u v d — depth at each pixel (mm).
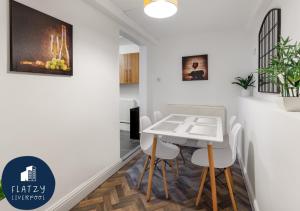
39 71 1658
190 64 4230
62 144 1957
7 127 1450
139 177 2721
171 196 2234
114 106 2918
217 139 1838
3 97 1418
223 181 2566
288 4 1711
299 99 1149
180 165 3102
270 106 1542
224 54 3971
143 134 2418
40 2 1684
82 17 2221
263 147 1593
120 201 2156
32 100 1636
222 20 3334
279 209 1190
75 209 2021
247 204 2074
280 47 1328
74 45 2105
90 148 2383
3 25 1399
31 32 1581
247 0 2568
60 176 1936
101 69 2590
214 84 4086
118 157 3049
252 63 3613
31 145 1635
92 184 2369
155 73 4621
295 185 934
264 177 1564
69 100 2041
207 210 1983
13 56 1442
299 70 1154
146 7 1838
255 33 3248
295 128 929
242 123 2977
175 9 1861
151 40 4234
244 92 3545
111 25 2818
